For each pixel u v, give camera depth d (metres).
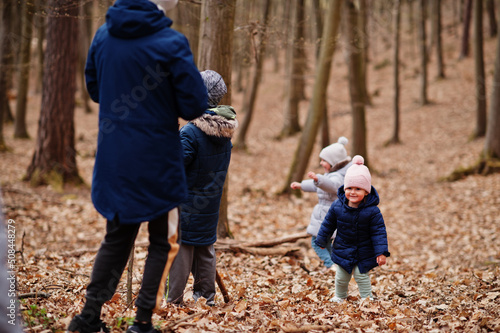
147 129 2.29
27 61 14.64
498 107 12.65
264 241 6.36
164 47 2.26
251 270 5.48
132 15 2.25
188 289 3.97
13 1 7.45
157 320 3.00
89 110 27.66
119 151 2.29
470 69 27.25
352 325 3.31
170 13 9.05
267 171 15.61
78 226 8.27
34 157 10.70
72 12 6.84
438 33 27.42
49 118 10.51
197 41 7.82
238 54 8.16
